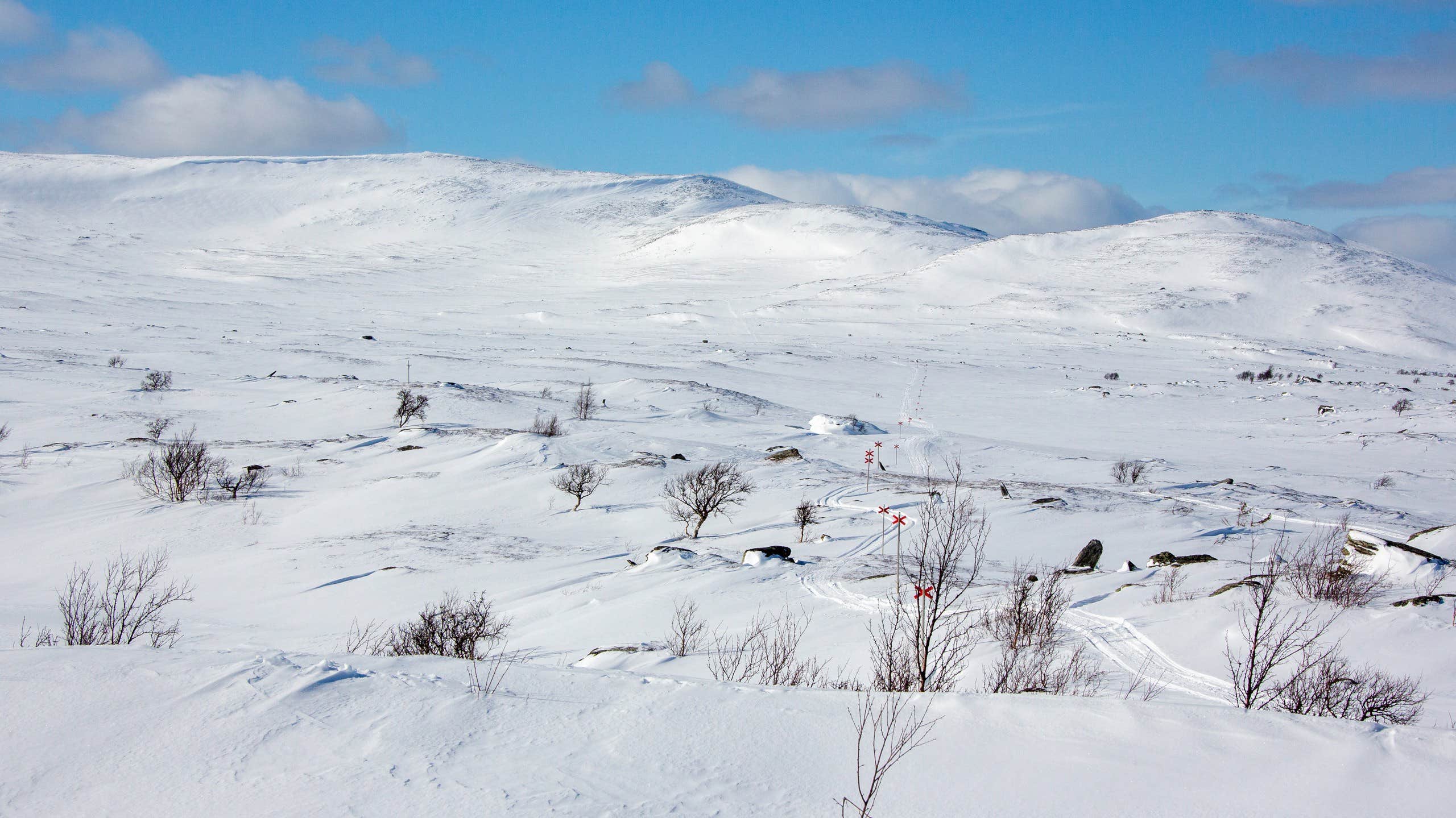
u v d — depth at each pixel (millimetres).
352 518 33469
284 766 5734
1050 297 175125
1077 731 6680
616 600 19766
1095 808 5555
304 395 63406
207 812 5207
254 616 21406
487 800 5422
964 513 15648
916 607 14781
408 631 16609
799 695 7457
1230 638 11438
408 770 5754
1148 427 70312
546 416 59156
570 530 31781
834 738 6570
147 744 5949
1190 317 160875
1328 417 74188
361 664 7648
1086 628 13188
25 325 107000
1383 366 129250
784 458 43688
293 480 39406
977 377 100688
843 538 27641
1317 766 6078
